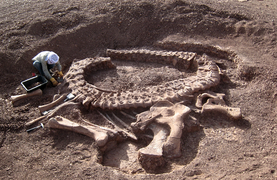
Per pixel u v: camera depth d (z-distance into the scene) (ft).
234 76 18.51
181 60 20.06
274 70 17.19
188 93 15.57
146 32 23.77
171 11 24.47
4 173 11.60
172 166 12.05
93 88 16.72
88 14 24.61
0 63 19.63
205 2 25.95
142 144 13.79
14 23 23.66
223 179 10.62
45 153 12.78
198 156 12.22
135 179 10.94
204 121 14.58
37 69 18.72
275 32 20.76
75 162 12.16
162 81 18.44
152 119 13.69
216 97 15.37
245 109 15.21
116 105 15.05
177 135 12.61
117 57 22.07
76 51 22.43
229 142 12.94
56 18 23.90
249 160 11.71
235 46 20.76
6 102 16.97
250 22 22.15
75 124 13.76
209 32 22.67
